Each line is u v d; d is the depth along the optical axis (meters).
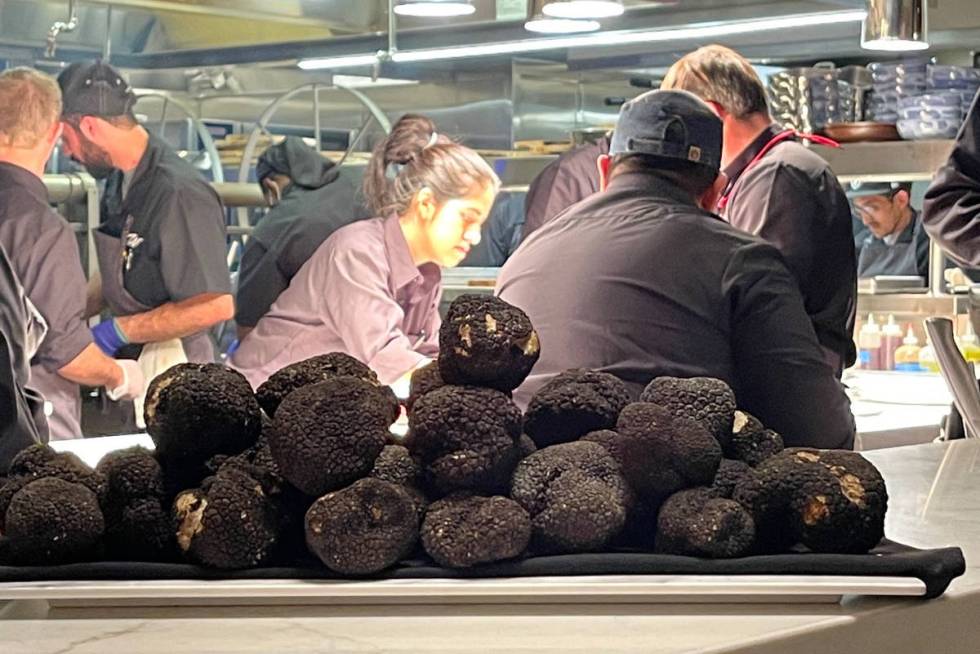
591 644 0.78
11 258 2.82
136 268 3.14
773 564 0.88
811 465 0.92
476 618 0.84
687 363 1.61
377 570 0.87
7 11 3.25
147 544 0.89
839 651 0.83
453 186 3.06
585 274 1.65
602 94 4.36
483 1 3.10
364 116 3.95
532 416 0.96
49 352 2.92
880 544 0.96
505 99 4.09
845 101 3.04
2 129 2.84
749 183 2.35
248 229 3.48
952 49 4.14
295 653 0.77
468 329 0.92
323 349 3.10
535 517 0.90
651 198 1.69
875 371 3.38
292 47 3.55
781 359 1.63
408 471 0.91
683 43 3.95
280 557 0.91
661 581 0.86
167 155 3.15
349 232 3.09
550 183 3.71
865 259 4.56
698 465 0.91
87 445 2.19
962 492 1.36
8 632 0.82
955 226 2.47
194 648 0.78
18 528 0.88
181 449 0.90
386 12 3.33
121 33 3.53
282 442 0.88
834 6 2.78
